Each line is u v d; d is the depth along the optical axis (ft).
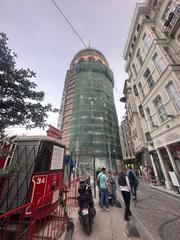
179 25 37.68
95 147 110.52
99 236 13.73
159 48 41.60
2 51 13.91
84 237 13.61
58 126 154.30
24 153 17.52
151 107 48.70
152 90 46.98
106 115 132.46
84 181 18.98
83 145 110.52
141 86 57.41
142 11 55.36
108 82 159.43
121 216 18.98
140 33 53.57
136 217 18.89
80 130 118.62
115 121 141.90
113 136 127.44
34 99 16.21
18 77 14.87
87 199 16.57
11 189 15.67
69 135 123.13
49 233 14.24
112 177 26.73
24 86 15.29
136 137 89.76
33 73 15.87
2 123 14.34
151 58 46.32
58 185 20.70
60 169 22.43
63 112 150.00
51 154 19.93
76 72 156.87
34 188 15.66
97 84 143.43
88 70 151.84
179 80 34.76
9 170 11.16
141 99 57.11
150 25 49.67
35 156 17.35
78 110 129.49
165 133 41.19
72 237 13.66
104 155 109.29
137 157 91.91
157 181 46.62
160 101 44.37
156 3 49.55
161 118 44.52
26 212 14.19
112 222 16.97
